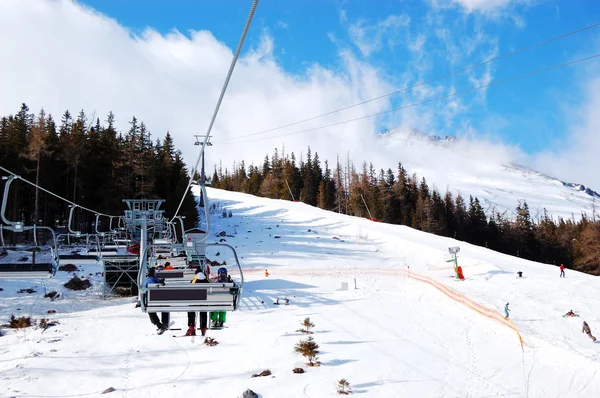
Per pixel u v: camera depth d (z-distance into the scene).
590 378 24.41
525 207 127.12
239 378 23.61
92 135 75.50
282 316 36.03
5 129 68.62
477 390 23.02
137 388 22.58
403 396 21.83
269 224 90.69
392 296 44.72
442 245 77.31
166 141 99.50
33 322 34.56
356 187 134.50
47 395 21.78
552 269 63.97
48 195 67.00
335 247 72.12
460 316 37.44
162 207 76.19
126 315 36.22
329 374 24.23
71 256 19.92
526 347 29.62
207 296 9.73
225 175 194.75
